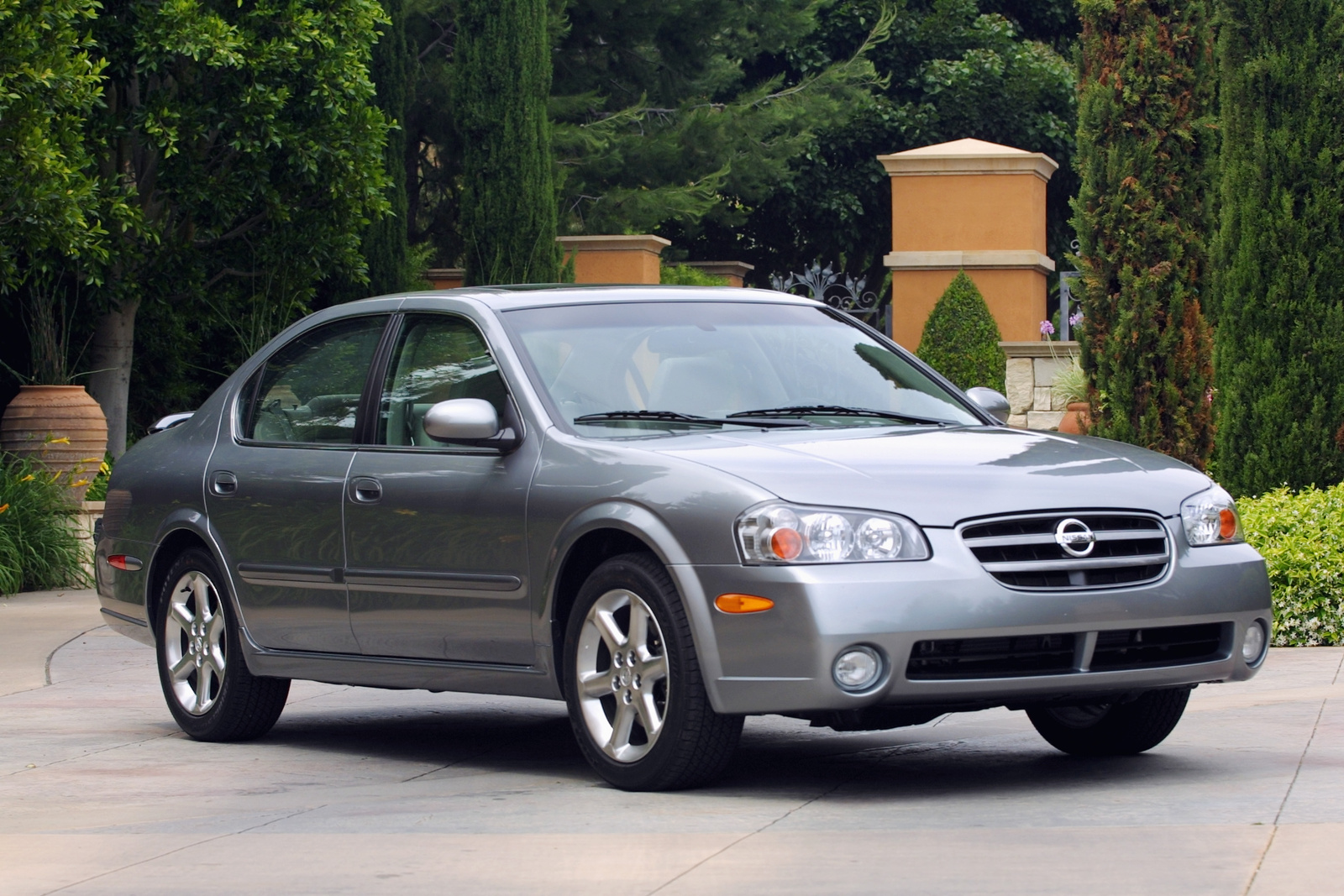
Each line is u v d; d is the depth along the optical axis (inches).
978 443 631.2
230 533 766.5
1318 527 999.6
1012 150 2324.1
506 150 2226.9
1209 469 1242.0
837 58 3602.4
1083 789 598.5
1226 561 606.2
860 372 717.3
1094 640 569.9
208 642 783.1
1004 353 2213.3
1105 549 582.9
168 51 1630.2
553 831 539.5
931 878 462.0
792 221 3590.1
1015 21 3774.6
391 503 688.4
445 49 2719.0
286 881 489.4
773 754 701.3
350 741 776.3
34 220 1416.1
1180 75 1258.0
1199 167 1268.5
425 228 2837.1
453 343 708.0
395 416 716.7
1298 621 970.7
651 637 590.9
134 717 853.8
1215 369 1198.9
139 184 1836.9
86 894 484.1
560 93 2984.7
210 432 804.0
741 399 674.2
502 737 781.9
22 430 1594.5
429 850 520.4
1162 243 1269.7
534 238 2235.5
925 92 3528.5
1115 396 1282.0
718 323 714.8
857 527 556.1
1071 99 3535.9
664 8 2935.5
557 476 625.6
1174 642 594.6
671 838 522.3
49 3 1397.6
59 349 1697.8
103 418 1627.7
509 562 639.1
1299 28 1141.1
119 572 835.4
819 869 477.1
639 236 2509.8
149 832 569.6
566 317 697.6
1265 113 1152.8
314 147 1724.9
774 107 3065.9
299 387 772.0
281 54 1684.3
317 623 726.5
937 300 2283.5
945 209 2317.9
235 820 588.7
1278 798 559.5
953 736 749.9
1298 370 1142.3
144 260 1756.9
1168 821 527.5
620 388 665.0
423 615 677.3
